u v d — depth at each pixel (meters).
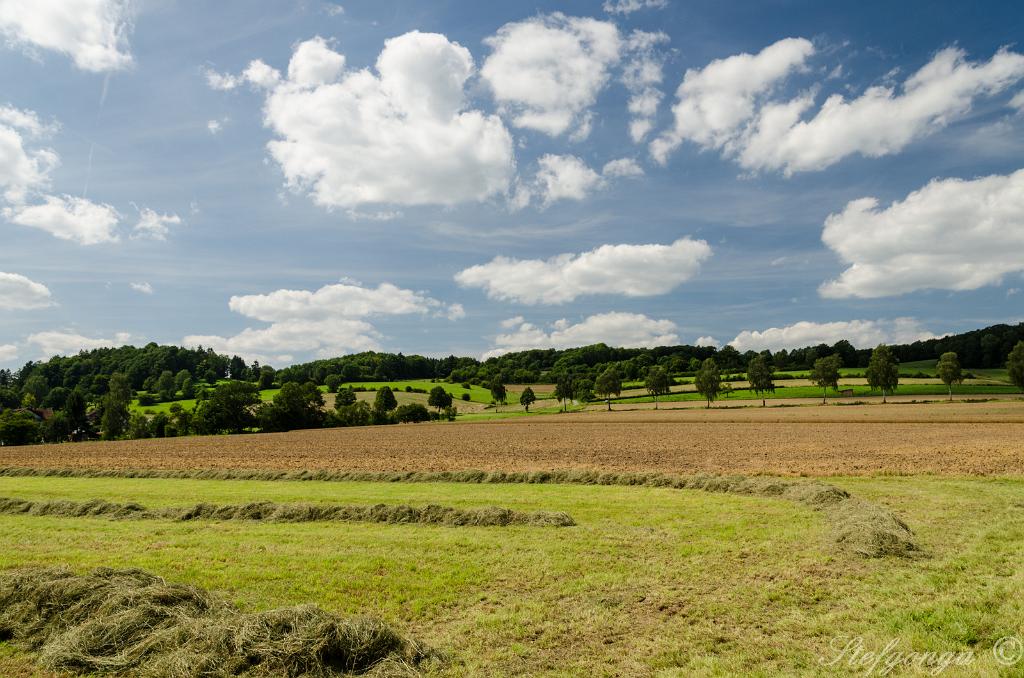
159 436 85.06
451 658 7.19
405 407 99.31
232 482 26.08
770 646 7.24
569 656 7.18
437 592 9.48
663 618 8.24
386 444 44.22
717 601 8.77
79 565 11.07
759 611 8.34
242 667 6.75
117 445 53.16
